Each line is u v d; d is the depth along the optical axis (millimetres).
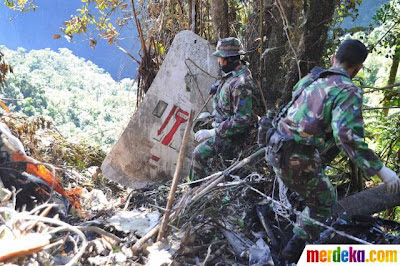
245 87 3957
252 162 4258
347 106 2715
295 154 2965
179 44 4820
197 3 5672
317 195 3082
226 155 4270
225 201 3908
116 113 23859
